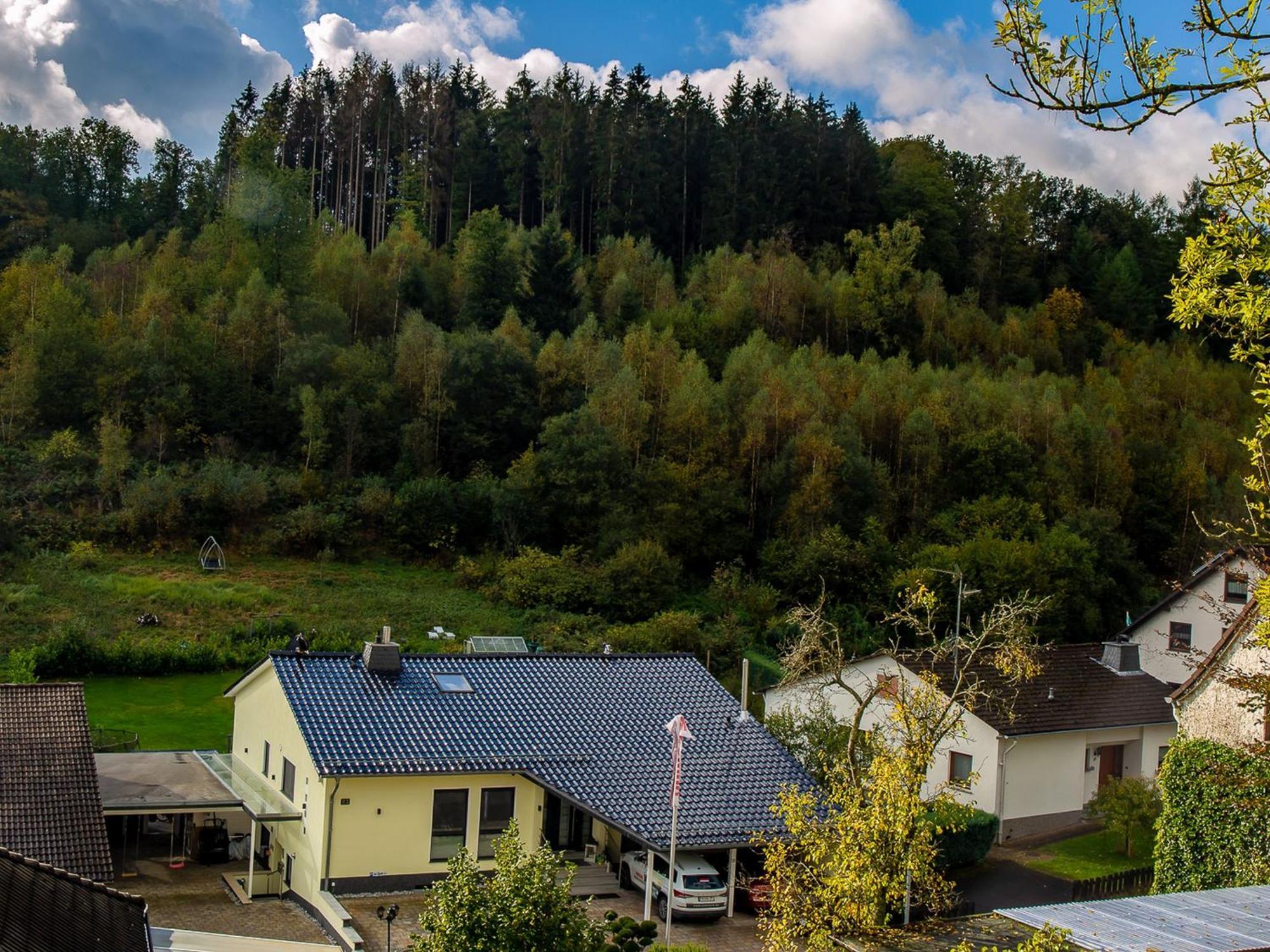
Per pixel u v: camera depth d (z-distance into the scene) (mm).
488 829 24562
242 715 29719
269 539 56375
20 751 22750
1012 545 55062
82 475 57156
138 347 62938
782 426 63844
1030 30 8148
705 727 27969
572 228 94750
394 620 49312
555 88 100062
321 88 104062
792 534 58969
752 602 54000
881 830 16953
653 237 92000
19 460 57688
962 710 20562
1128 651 36594
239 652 43719
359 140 100188
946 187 100688
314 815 23359
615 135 93500
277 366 65188
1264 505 11531
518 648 36969
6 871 13469
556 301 75188
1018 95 8359
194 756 29672
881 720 32062
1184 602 39312
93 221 85875
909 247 82688
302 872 23766
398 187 99125
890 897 17141
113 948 13000
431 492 59406
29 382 60469
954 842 26938
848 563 56188
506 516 58656
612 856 25703
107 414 60844
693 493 61094
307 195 85125
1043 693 33000
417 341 65562
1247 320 9828
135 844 27422
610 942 19422
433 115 101812
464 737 25219
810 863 18359
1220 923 14250
